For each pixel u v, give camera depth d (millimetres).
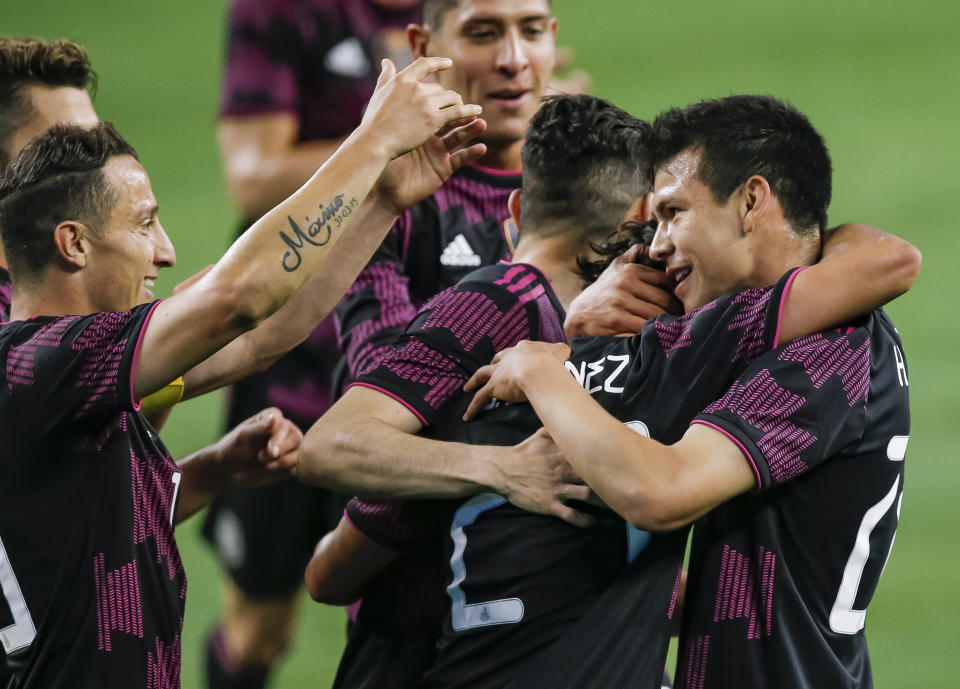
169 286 32406
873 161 41562
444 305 9352
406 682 10078
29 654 8680
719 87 48625
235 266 8172
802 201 8625
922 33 55719
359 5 16688
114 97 48625
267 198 16609
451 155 10031
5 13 57219
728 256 8633
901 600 19281
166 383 8422
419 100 8727
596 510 8578
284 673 17469
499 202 12672
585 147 9758
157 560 8945
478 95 12320
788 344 8328
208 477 11141
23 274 9094
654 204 8961
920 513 22047
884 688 16750
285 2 16422
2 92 11133
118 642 8578
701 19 58469
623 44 54938
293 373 16266
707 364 8484
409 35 12797
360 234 10086
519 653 8602
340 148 8609
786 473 8062
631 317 9094
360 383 9273
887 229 36094
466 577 8867
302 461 9297
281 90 16734
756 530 8359
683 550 8688
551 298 9453
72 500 8586
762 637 8328
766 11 59562
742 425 8016
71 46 11430
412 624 10086
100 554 8594
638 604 8492
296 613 16516
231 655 16547
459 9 12133
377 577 10266
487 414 9109
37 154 8938
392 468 8891
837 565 8477
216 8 58625
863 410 8336
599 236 9914
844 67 51531
